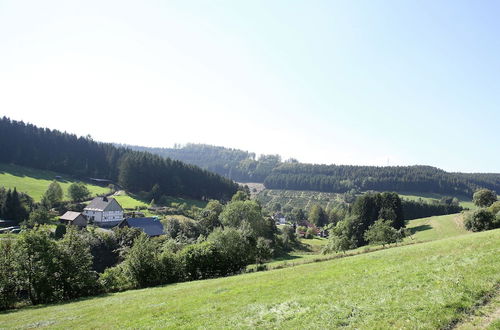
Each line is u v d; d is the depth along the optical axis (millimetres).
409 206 150000
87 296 38750
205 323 17484
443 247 28844
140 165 170375
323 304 16922
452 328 11672
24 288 35469
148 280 44062
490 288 14750
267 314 17000
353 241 98750
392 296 15945
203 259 48750
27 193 134625
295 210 196375
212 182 191875
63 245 39344
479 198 123062
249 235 56562
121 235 84125
